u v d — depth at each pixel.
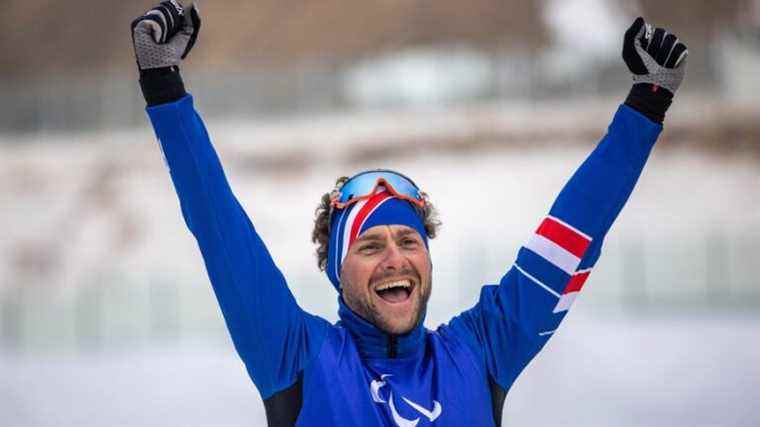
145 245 75.00
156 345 52.06
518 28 119.25
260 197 76.94
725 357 35.56
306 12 126.31
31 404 31.58
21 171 86.44
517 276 6.30
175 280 57.50
